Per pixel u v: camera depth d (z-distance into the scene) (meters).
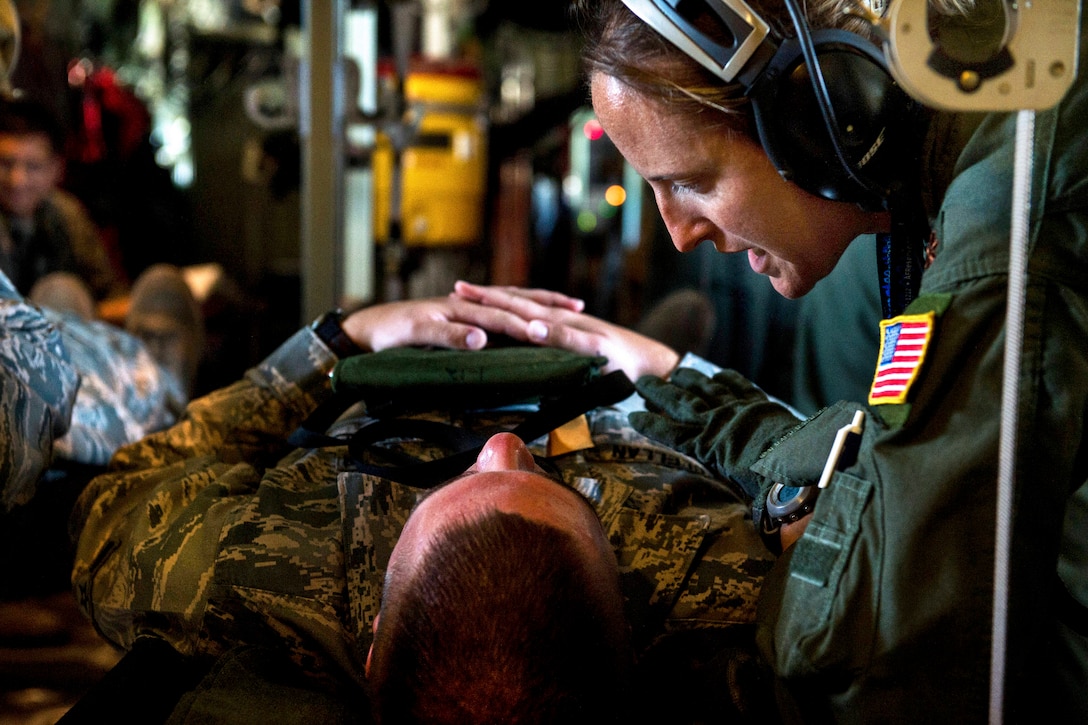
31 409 1.09
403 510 0.98
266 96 2.26
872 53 0.67
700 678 0.86
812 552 0.72
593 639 0.66
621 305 3.44
